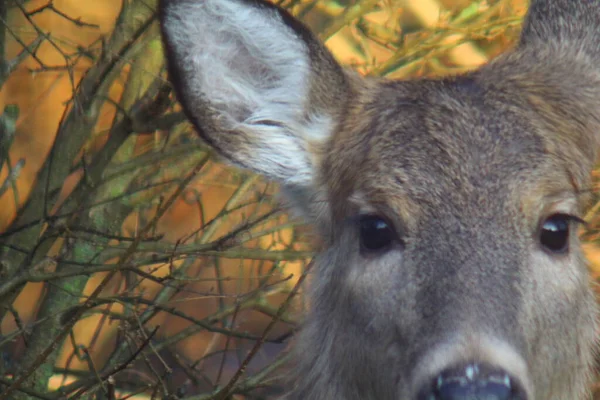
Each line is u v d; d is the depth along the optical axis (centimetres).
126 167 1364
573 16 1191
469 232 1005
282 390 1362
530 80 1108
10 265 1377
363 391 1077
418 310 1003
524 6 1772
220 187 1739
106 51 1380
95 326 1578
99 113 1420
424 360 974
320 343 1127
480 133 1043
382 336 1038
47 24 1839
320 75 1138
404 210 1030
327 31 1516
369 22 1717
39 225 1380
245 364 1144
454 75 1142
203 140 1145
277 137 1149
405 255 1024
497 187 1015
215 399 1162
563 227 1030
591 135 1100
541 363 1019
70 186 1747
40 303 1528
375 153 1066
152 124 1368
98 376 1207
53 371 1374
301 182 1145
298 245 1627
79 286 1368
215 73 1133
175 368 1644
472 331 962
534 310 998
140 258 1345
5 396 1163
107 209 1400
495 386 935
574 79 1121
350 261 1073
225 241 1241
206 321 1405
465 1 1777
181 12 1100
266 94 1148
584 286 1071
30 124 1820
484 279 986
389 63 1552
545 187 1020
